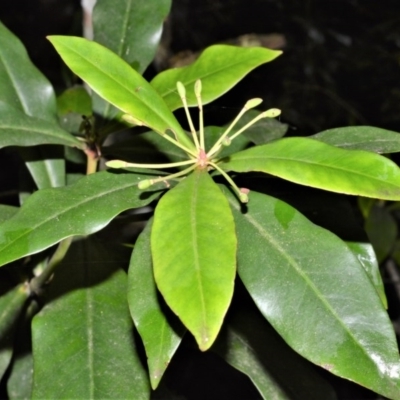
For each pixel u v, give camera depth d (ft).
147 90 1.08
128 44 1.49
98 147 1.35
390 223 2.33
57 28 3.35
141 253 1.05
